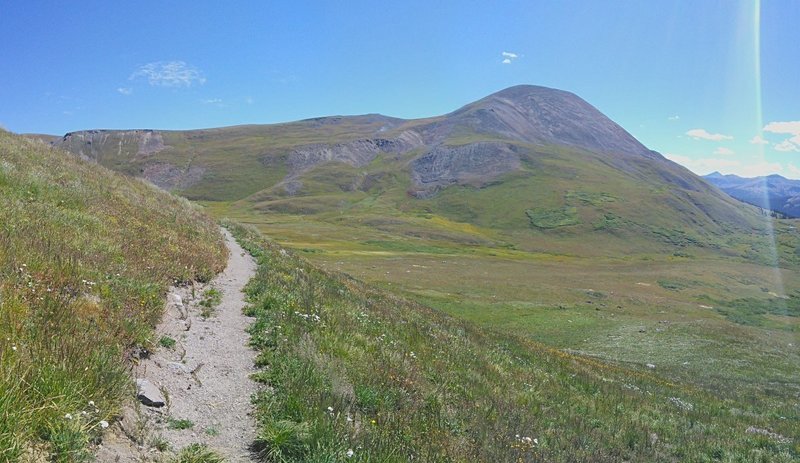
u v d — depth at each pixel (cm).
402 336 1591
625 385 2184
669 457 1222
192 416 719
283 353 997
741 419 1902
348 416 787
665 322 4988
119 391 657
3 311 689
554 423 1241
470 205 19162
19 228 1108
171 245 1730
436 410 977
